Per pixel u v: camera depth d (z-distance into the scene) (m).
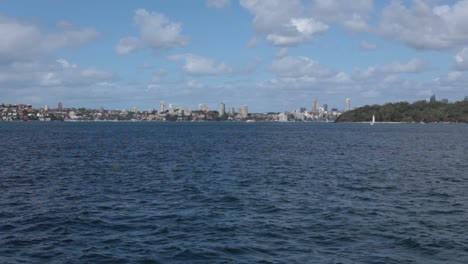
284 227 21.19
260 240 19.11
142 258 16.86
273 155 61.12
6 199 27.95
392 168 45.78
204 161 52.41
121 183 34.84
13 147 74.69
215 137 118.06
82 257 16.98
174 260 16.64
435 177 38.91
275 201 27.45
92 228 21.00
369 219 22.84
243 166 47.03
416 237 19.59
